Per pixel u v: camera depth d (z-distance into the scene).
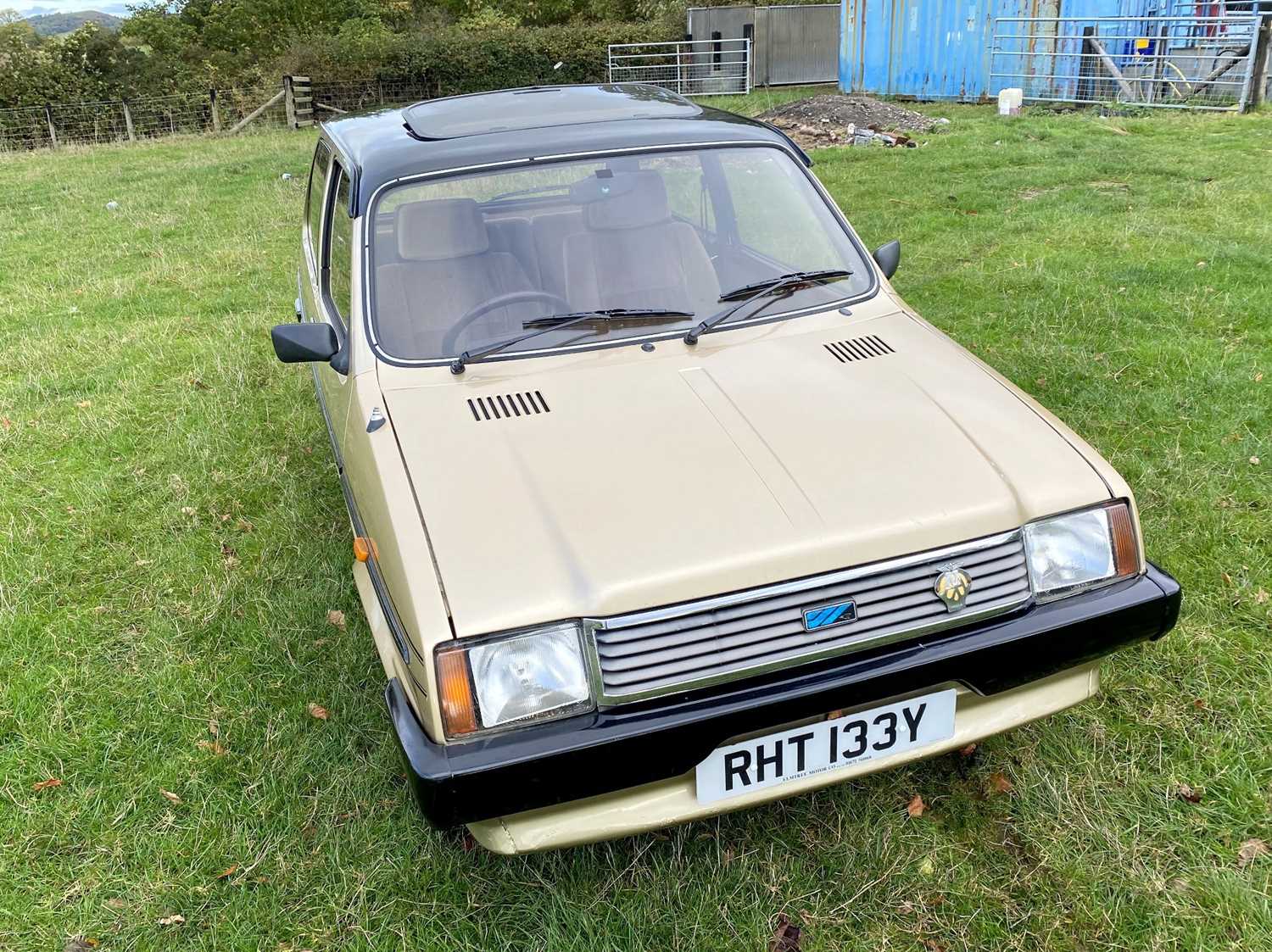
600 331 3.23
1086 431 4.95
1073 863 2.70
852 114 15.10
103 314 8.38
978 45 17.53
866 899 2.66
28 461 5.62
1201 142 11.98
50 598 4.27
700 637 2.35
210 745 3.35
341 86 26.47
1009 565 2.56
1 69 29.39
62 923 2.73
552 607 2.30
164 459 5.54
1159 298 6.61
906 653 2.45
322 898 2.77
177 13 48.12
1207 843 2.74
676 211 3.51
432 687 2.25
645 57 24.92
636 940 2.56
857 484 2.59
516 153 3.44
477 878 2.78
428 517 2.52
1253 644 3.44
